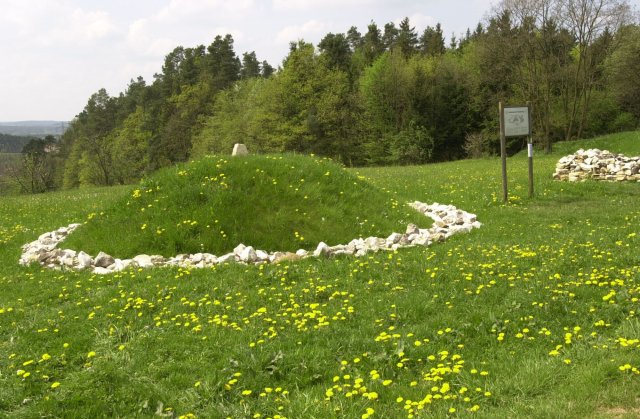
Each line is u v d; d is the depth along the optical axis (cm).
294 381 527
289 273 888
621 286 701
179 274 898
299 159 1415
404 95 5812
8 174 5978
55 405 489
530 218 1380
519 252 936
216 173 1266
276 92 5525
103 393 511
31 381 548
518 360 533
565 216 1376
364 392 484
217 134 6625
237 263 971
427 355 563
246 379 526
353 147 5978
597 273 767
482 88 5759
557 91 5009
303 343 606
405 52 7644
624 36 4397
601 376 462
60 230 1338
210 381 522
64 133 10888
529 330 598
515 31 4375
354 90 6222
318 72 5606
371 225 1201
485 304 692
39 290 891
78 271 993
